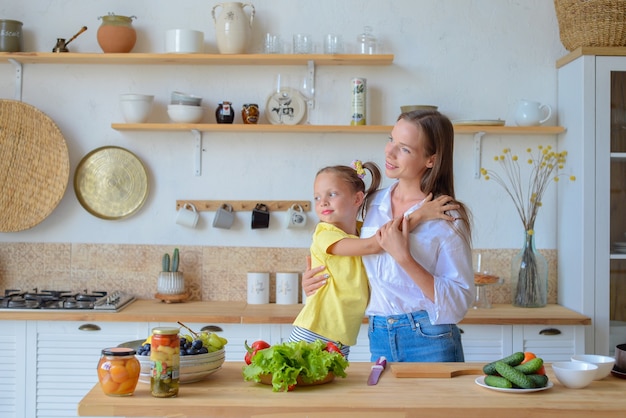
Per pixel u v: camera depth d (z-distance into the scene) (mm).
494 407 1867
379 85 4035
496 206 4047
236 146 4043
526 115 3889
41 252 4031
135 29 4023
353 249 2373
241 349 3623
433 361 2338
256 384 2066
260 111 4043
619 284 3699
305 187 4043
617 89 3686
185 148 4039
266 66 4027
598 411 1870
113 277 4039
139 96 3838
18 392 3646
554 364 2141
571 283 3842
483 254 4055
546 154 4008
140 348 2082
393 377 2150
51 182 3971
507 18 4039
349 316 2463
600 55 3680
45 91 4027
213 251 4043
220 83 4039
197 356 2051
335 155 4035
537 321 3582
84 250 4035
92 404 1874
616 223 3697
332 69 4020
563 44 3924
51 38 4031
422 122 2328
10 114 3975
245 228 4047
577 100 3762
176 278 3924
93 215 4020
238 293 4039
